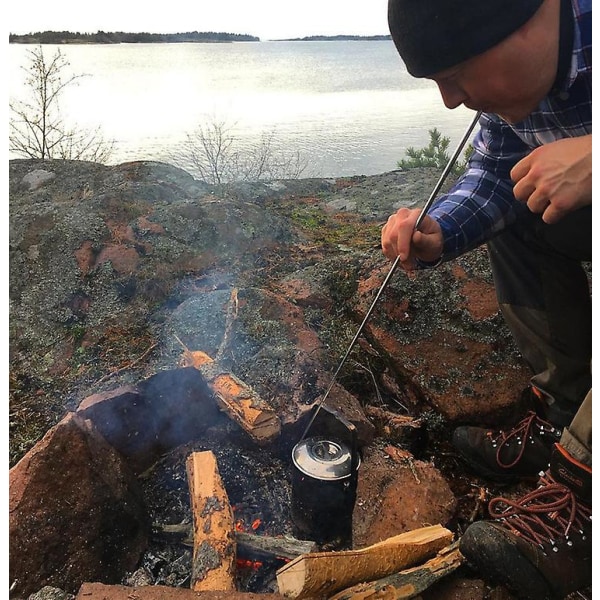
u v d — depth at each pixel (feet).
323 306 7.62
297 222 10.91
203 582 4.24
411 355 6.41
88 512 4.59
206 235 8.80
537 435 5.31
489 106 4.00
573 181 3.59
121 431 5.47
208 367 5.90
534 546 4.02
